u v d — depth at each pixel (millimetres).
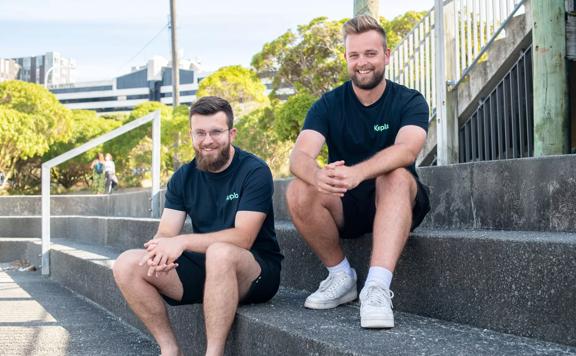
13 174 27734
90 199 9414
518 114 5156
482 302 2146
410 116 2516
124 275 2529
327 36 16859
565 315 1874
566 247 1870
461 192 3223
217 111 2648
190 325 2949
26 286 5605
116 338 3438
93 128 32719
